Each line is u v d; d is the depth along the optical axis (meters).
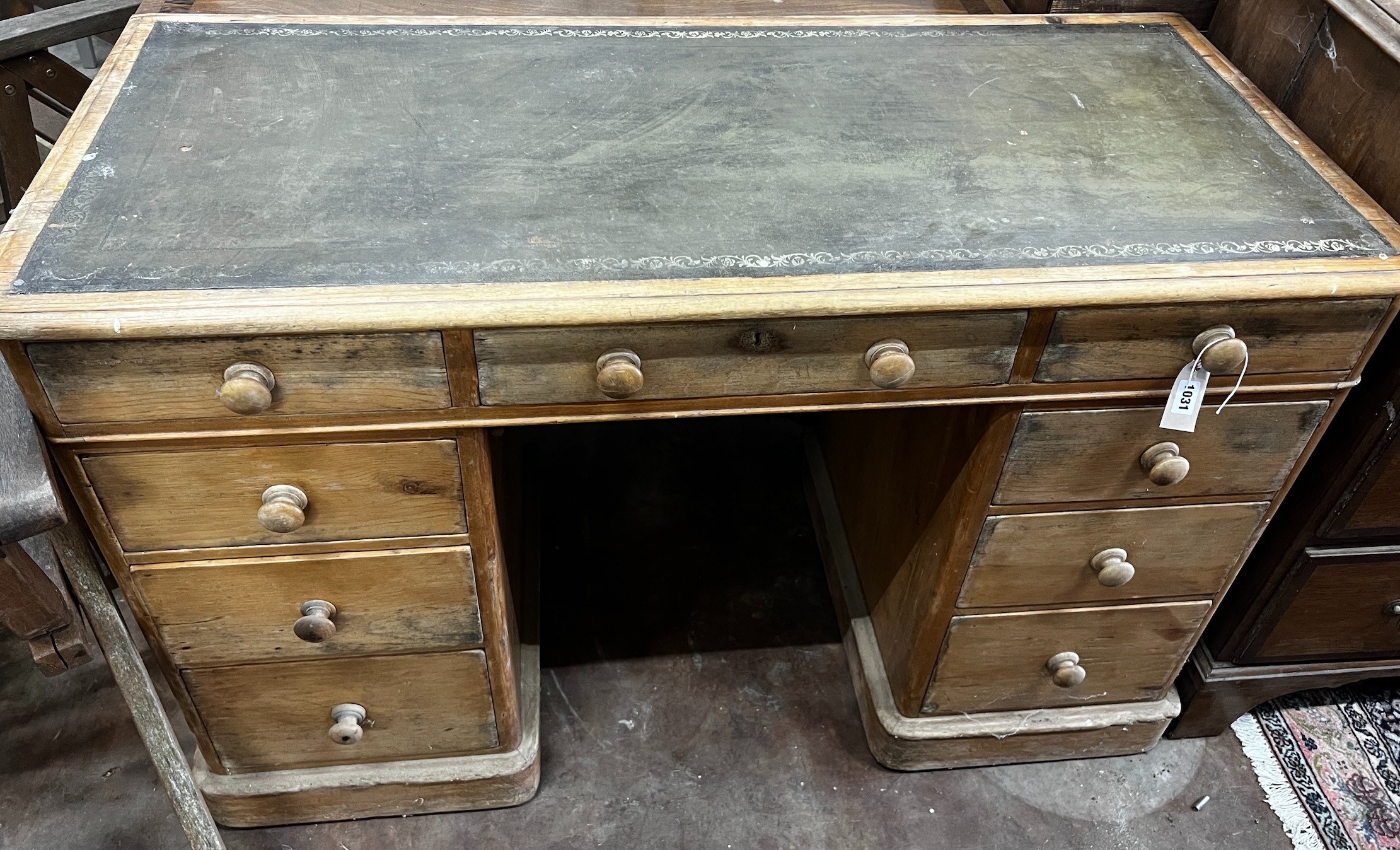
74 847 1.36
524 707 1.43
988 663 1.34
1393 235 1.00
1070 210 1.01
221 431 0.92
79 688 1.54
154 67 1.12
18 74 1.48
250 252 0.88
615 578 1.76
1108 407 1.04
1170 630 1.32
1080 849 1.41
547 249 0.91
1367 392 1.13
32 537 0.94
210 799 1.32
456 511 1.04
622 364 0.90
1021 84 1.21
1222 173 1.07
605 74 1.18
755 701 1.58
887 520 1.44
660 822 1.42
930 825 1.43
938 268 0.92
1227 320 0.97
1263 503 1.17
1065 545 1.19
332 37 1.21
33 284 0.83
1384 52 1.02
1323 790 1.48
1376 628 1.39
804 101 1.16
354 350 0.87
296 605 1.10
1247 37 1.28
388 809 1.39
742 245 0.93
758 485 1.95
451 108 1.10
